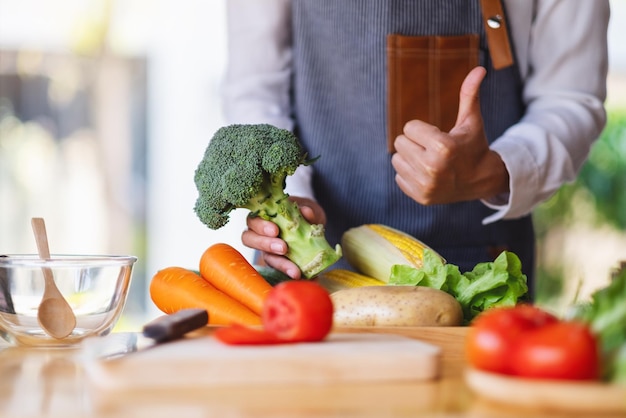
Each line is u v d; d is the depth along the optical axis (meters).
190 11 6.77
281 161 1.90
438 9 2.34
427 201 2.11
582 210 5.66
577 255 5.69
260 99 2.50
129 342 1.42
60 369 1.36
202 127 6.83
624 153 5.61
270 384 1.21
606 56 2.47
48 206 7.72
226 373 1.20
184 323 1.40
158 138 7.24
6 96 7.54
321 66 2.43
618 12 6.11
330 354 1.23
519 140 2.24
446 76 2.37
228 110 2.55
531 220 2.54
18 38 7.25
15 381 1.27
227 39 2.56
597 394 1.04
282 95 2.55
